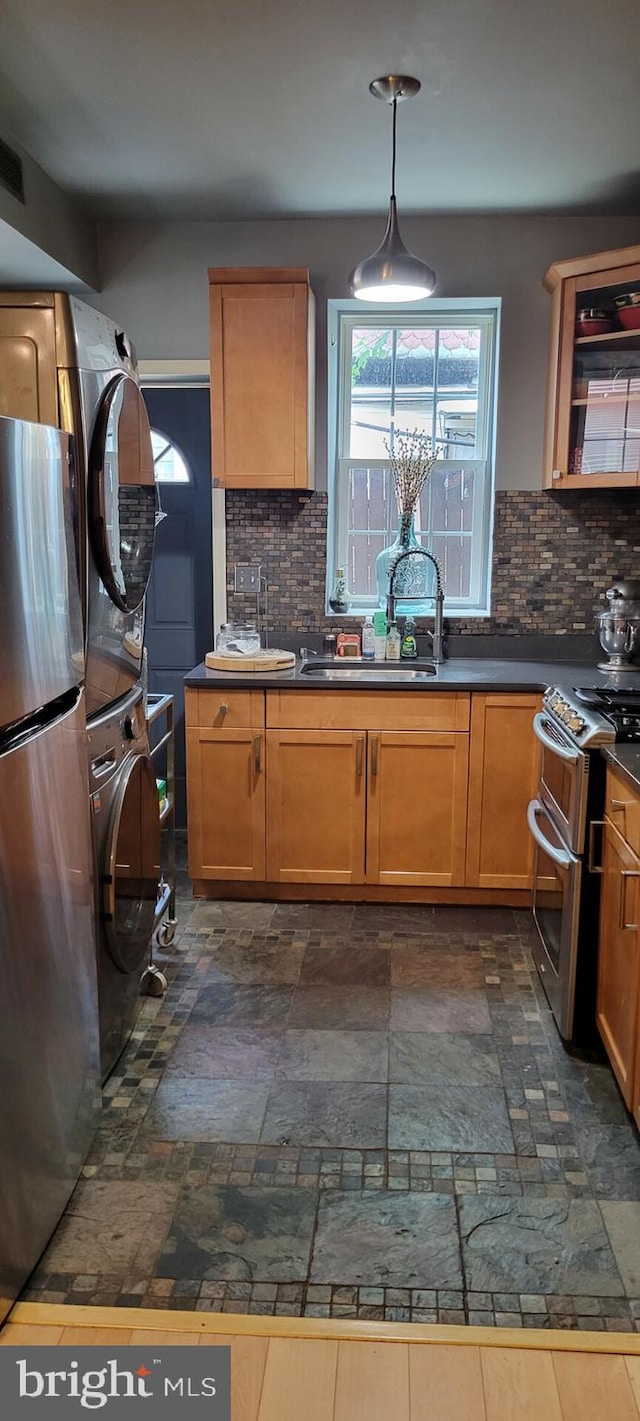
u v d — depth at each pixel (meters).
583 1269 1.75
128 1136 2.12
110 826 2.17
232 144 2.88
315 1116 2.20
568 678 3.26
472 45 2.28
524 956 3.04
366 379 3.89
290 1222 1.86
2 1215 1.55
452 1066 2.41
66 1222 1.86
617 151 2.93
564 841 2.53
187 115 2.67
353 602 4.00
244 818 3.37
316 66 2.38
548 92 2.53
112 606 2.20
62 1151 1.82
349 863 3.38
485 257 3.58
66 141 2.85
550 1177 2.00
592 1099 2.28
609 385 3.36
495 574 3.77
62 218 3.29
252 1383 1.51
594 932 2.43
